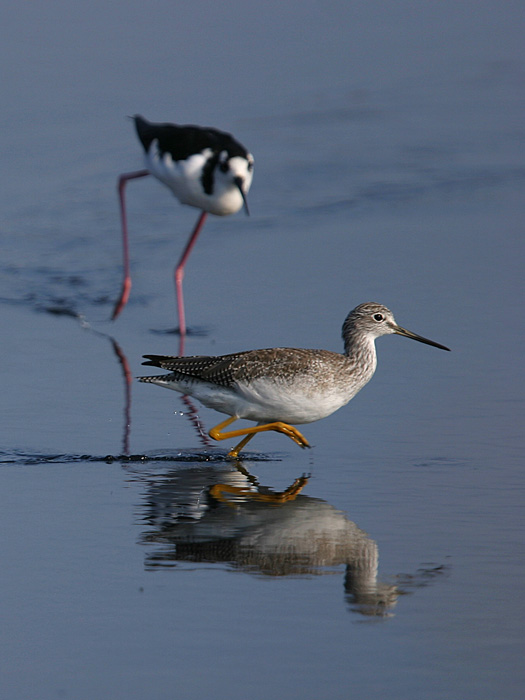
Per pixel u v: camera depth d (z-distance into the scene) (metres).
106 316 17.70
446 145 26.69
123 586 8.64
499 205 22.39
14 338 16.55
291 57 32.31
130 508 10.41
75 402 13.82
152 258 20.45
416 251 19.64
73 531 9.81
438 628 7.93
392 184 23.94
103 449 12.20
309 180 24.34
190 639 7.78
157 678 7.25
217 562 9.13
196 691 7.09
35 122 26.73
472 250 19.59
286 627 7.95
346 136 27.14
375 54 33.38
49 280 19.42
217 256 20.19
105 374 15.02
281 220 22.02
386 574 8.84
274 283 18.38
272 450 12.32
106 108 27.56
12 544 9.48
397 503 10.45
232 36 33.44
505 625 7.97
